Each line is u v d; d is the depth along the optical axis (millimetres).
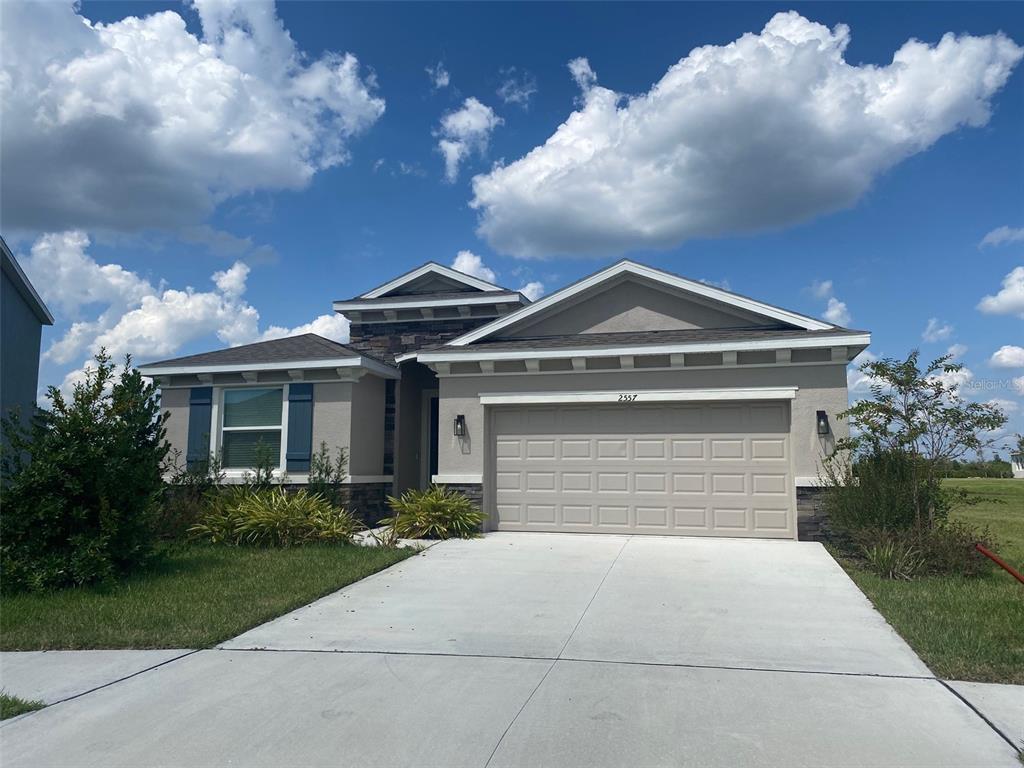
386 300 17172
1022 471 34812
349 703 5117
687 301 13539
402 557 10492
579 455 12758
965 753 4285
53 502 8477
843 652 6180
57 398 8898
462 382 13133
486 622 7188
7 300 12875
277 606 7727
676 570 9445
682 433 12328
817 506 11453
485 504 12898
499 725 4715
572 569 9594
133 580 8945
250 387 14680
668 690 5309
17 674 5824
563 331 14023
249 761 4273
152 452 9562
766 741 4453
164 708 5074
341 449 14047
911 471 10227
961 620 6996
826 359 11617
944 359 10180
